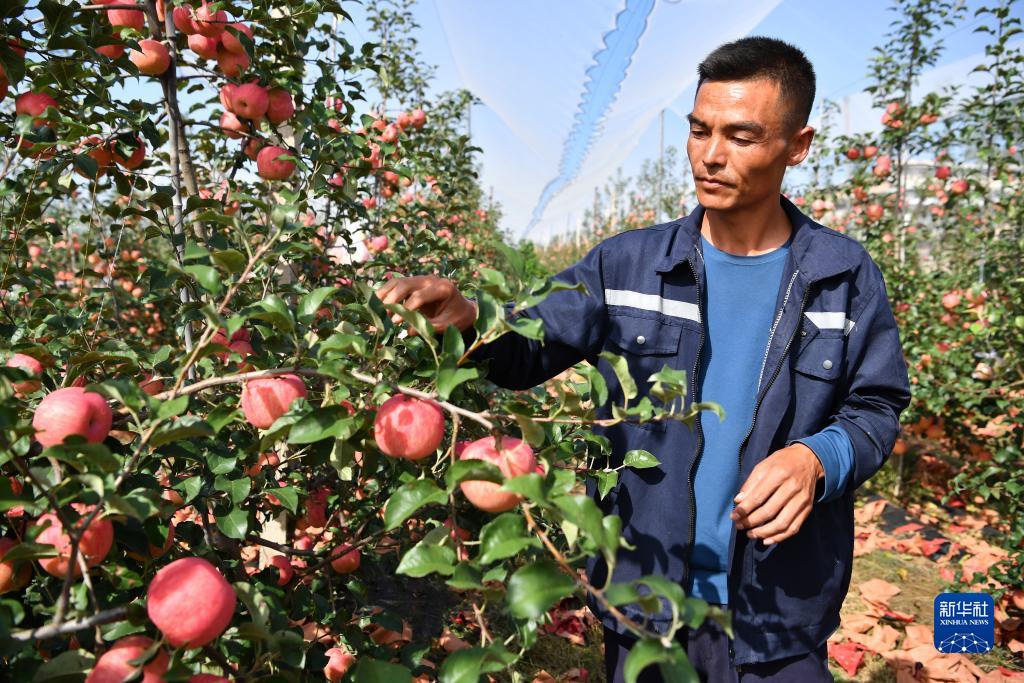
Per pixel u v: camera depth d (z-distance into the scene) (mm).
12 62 1627
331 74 2400
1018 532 3209
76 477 895
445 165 3861
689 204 13391
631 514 1516
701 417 1504
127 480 1201
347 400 1372
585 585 837
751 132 1341
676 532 1476
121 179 2102
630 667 710
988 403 4047
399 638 2410
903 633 3180
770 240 1536
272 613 1215
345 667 1832
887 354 1486
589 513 821
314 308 1176
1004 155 4387
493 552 898
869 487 4941
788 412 1468
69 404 1079
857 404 1479
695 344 1505
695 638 1480
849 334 1484
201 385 1122
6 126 1832
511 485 842
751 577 1451
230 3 2021
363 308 1237
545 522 1566
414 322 1097
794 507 1228
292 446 1658
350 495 2031
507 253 1090
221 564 1538
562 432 1646
